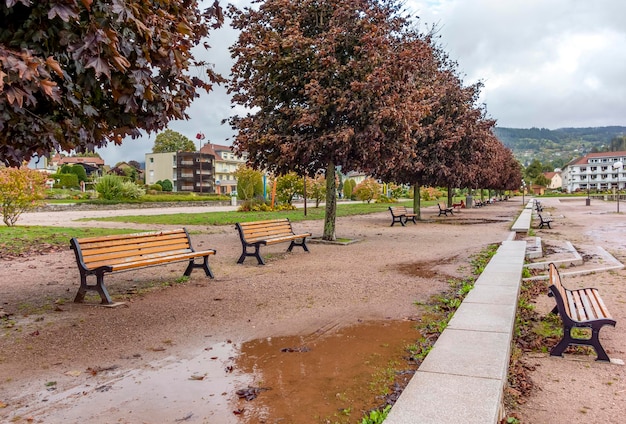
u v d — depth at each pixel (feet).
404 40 45.98
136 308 20.99
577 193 335.47
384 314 20.13
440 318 19.40
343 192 247.29
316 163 48.65
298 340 16.69
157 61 14.06
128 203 130.31
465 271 30.42
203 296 23.40
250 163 47.67
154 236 25.26
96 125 15.33
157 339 16.72
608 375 14.11
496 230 61.41
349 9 40.96
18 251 38.32
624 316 20.47
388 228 64.95
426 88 48.08
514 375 14.06
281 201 118.11
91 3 10.89
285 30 41.88
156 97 14.93
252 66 42.93
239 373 13.58
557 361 15.39
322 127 42.63
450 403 9.98
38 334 17.13
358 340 16.65
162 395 12.05
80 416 10.85
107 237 22.67
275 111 44.24
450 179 75.56
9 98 10.05
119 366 14.11
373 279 27.81
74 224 66.49
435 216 94.73
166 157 285.84
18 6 11.64
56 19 11.67
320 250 41.22
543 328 19.08
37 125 13.05
